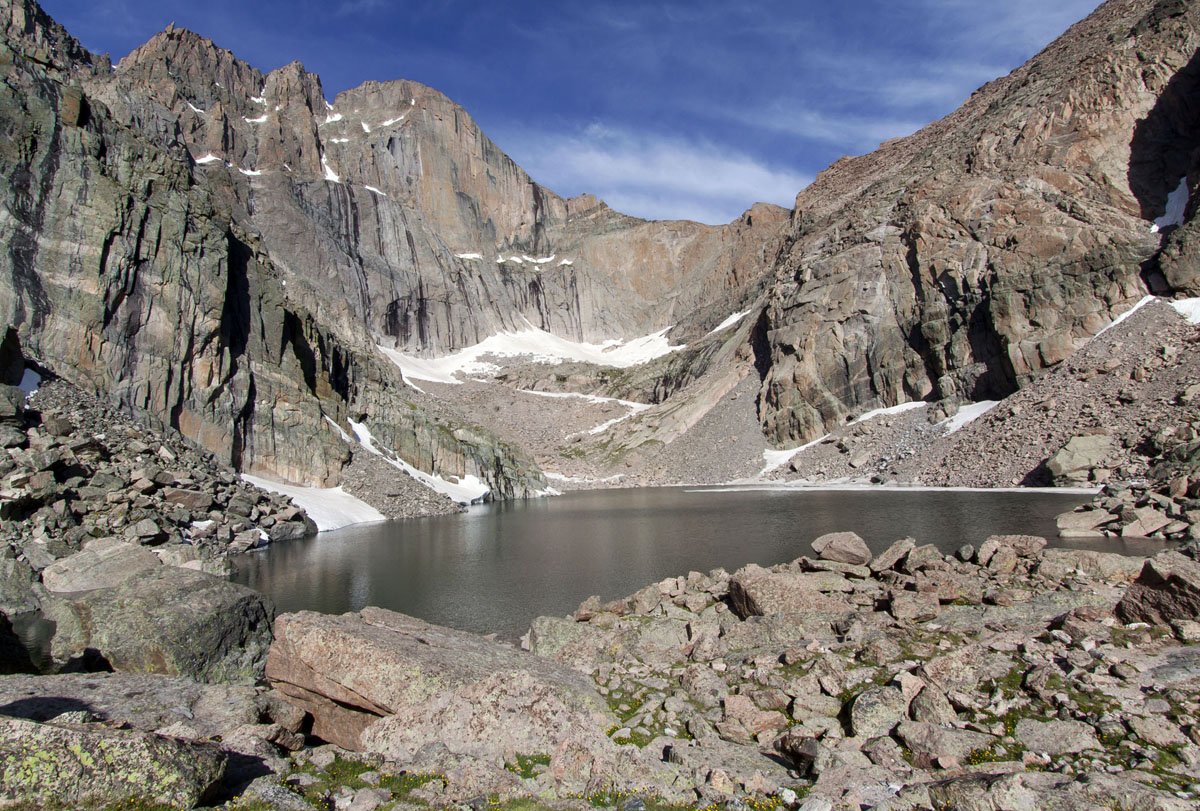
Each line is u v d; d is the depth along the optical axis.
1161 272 61.94
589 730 10.16
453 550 37.47
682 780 9.15
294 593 25.67
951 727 10.09
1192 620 12.81
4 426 31.97
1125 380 55.44
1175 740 8.98
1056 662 11.98
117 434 39.16
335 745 11.62
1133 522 27.91
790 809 8.29
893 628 15.09
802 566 22.75
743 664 14.09
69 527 29.47
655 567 30.16
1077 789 7.48
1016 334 69.31
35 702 10.30
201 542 34.94
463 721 10.27
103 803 7.05
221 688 11.65
